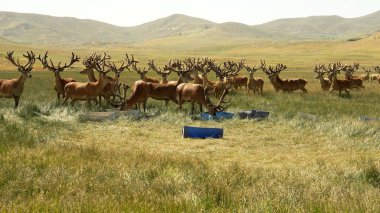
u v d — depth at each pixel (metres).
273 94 32.03
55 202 6.58
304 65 96.44
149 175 9.41
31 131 14.75
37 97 24.84
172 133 16.50
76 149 12.02
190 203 6.96
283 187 8.38
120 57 118.00
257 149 14.25
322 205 7.01
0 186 7.92
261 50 173.88
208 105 19.66
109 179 8.88
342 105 25.30
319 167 11.32
